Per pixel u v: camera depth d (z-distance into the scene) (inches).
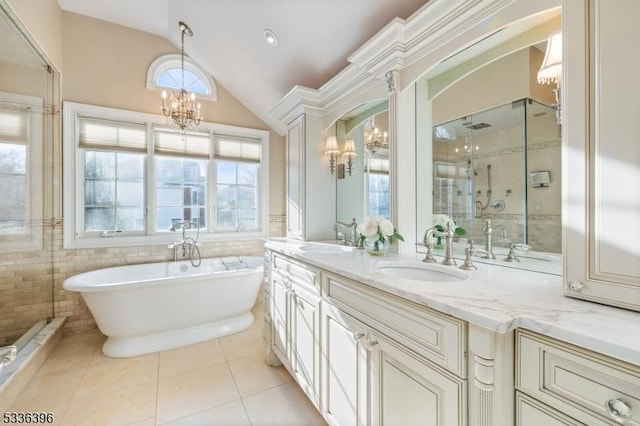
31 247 100.0
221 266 132.0
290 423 62.6
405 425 39.5
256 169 149.3
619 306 29.4
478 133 59.6
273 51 97.7
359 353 48.1
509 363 29.1
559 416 25.7
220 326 107.5
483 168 58.9
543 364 26.9
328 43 82.2
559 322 26.4
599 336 23.3
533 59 50.4
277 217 152.4
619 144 29.2
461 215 63.4
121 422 62.5
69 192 108.0
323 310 58.4
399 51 63.7
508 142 54.6
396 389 40.9
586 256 31.9
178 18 110.9
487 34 50.2
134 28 121.0
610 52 29.6
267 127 150.3
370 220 65.7
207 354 92.0
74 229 109.2
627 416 21.9
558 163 47.4
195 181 134.4
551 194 48.3
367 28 71.5
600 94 30.3
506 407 29.2
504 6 47.6
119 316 90.7
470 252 55.6
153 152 124.0
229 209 142.1
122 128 117.8
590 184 31.3
